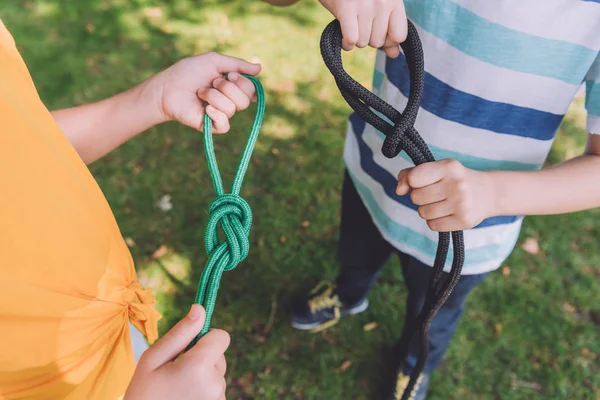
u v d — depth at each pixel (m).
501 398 1.90
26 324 0.71
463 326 2.04
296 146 2.53
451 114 1.12
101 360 0.88
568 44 0.95
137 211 2.25
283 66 2.87
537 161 1.16
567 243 2.29
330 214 2.31
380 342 2.00
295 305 2.00
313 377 1.91
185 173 2.38
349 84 0.84
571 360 1.98
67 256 0.74
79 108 1.08
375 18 0.88
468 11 1.00
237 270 2.12
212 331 0.81
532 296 2.13
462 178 0.91
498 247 1.29
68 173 0.77
